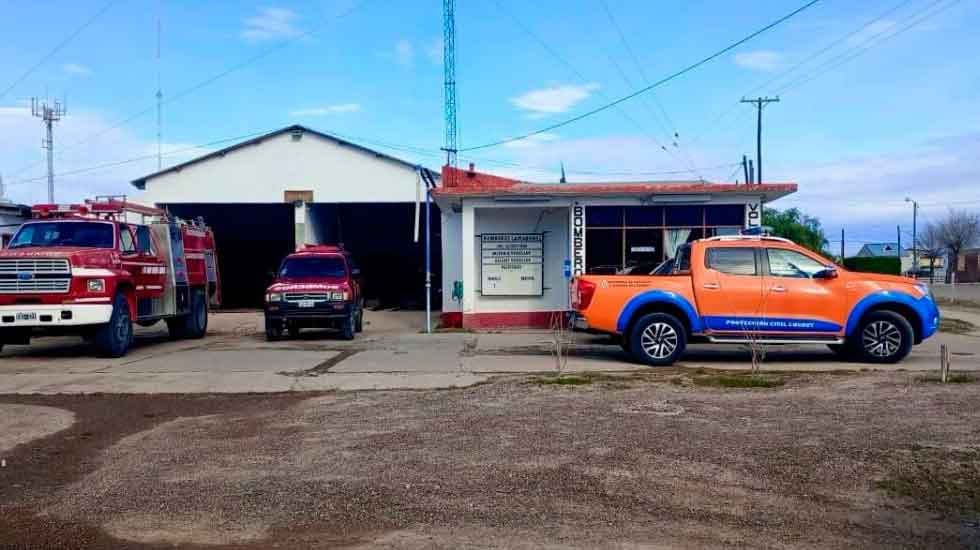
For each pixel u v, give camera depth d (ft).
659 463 21.44
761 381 33.78
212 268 65.82
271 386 35.81
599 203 61.36
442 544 16.35
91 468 22.31
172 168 89.35
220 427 27.27
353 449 23.53
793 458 21.66
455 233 68.64
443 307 68.74
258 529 17.37
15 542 16.76
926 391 30.83
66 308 44.06
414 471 21.20
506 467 21.35
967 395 29.89
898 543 16.20
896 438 23.39
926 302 40.91
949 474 20.06
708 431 24.75
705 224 61.72
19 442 25.41
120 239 49.03
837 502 18.44
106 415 29.86
